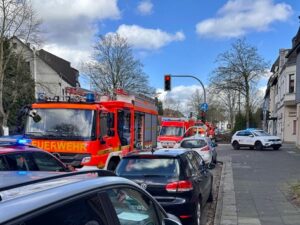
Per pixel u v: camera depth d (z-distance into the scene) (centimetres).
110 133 1245
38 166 760
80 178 302
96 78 5588
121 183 332
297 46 3397
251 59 5219
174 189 768
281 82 5153
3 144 791
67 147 1142
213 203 1123
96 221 271
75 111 1170
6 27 3700
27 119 1184
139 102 1570
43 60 5966
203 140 2058
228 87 5306
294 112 4616
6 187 256
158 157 816
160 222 386
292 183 1477
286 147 3919
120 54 5584
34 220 219
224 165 2248
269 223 869
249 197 1190
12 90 4284
